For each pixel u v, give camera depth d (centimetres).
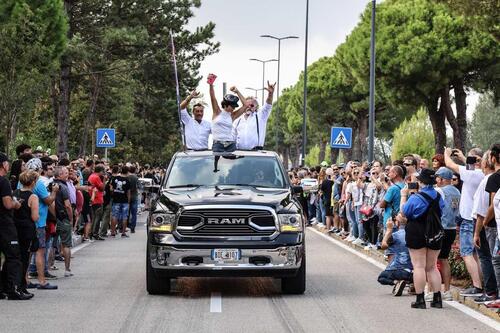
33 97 3066
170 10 5081
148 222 1486
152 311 1309
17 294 1420
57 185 1591
